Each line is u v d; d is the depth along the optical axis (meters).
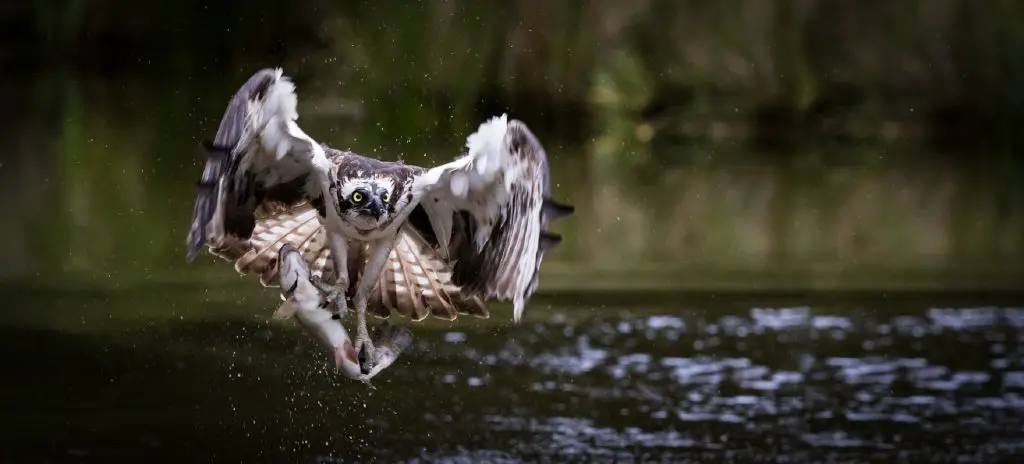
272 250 7.40
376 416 9.27
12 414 8.92
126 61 29.97
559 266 14.10
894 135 28.66
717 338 11.34
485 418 9.33
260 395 9.52
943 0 28.47
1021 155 25.08
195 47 28.27
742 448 8.80
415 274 7.64
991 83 28.56
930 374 10.41
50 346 10.46
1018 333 11.52
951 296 12.85
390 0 25.97
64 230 15.16
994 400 9.79
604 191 19.28
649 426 9.23
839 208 18.25
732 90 28.30
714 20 28.25
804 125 28.58
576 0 27.05
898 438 9.02
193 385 9.69
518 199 6.93
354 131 23.28
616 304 12.44
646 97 27.77
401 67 25.66
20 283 12.58
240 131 6.43
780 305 12.48
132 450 8.35
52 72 30.77
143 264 13.52
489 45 26.36
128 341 10.66
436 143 22.84
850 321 11.90
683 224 16.73
